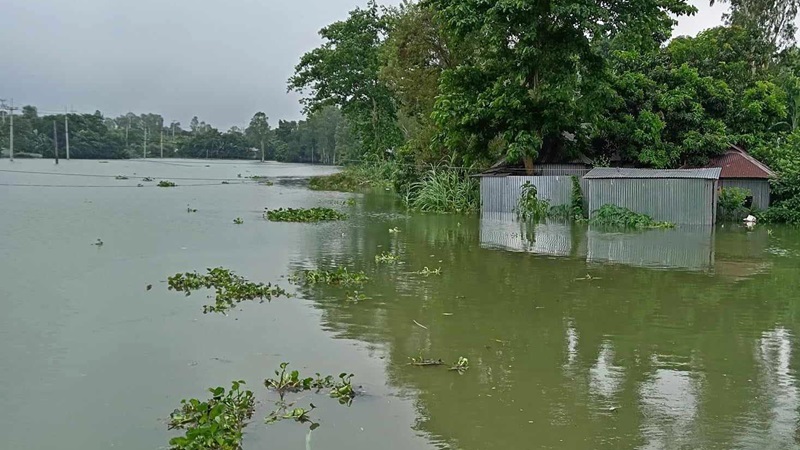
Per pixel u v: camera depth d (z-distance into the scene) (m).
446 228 21.94
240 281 11.95
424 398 6.62
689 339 8.77
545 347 8.36
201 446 5.35
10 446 5.48
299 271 13.28
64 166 66.19
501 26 25.39
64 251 15.20
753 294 11.50
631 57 29.14
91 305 10.16
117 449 5.47
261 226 21.58
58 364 7.49
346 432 5.81
